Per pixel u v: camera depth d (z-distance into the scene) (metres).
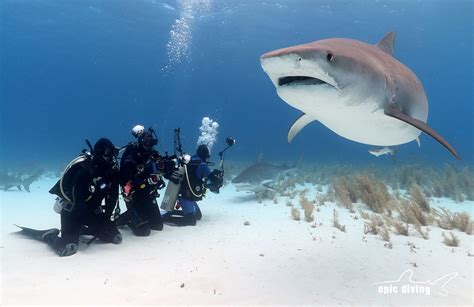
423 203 7.07
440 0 30.84
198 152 6.56
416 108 4.38
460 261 4.18
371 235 5.32
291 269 3.96
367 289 3.44
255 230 5.74
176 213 6.43
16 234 5.44
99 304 3.08
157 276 3.75
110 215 5.18
